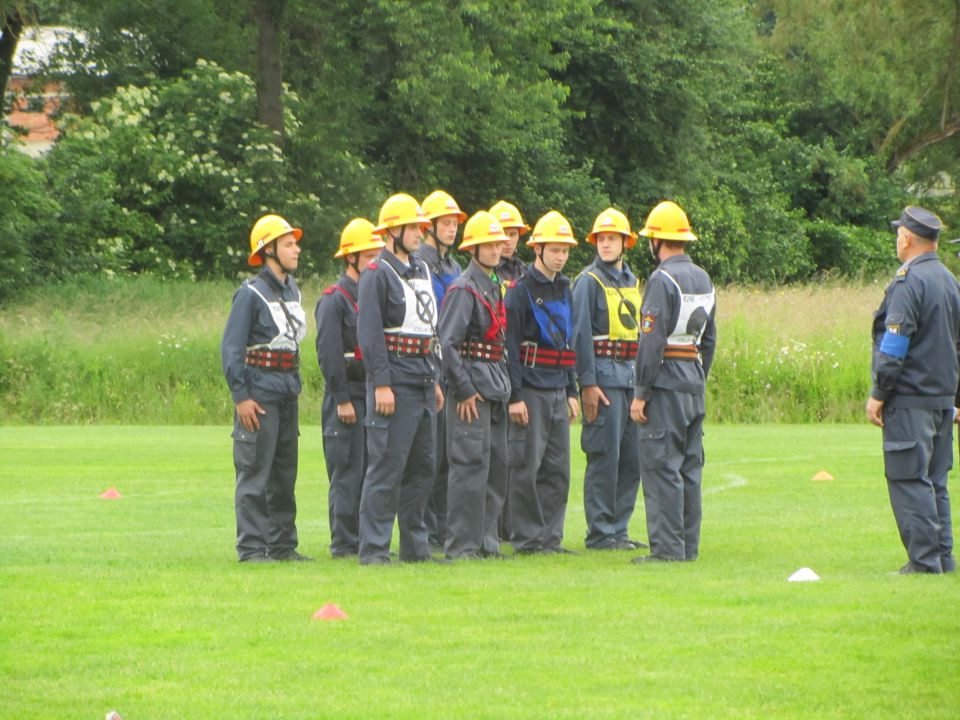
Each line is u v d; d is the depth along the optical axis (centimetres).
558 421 2238
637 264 10369
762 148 12381
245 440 2108
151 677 1395
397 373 2059
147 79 9056
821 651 1462
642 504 2967
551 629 1584
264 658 1466
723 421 5169
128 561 2127
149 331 5800
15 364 5444
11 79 9525
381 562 2080
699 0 10462
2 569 2038
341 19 8569
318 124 8600
